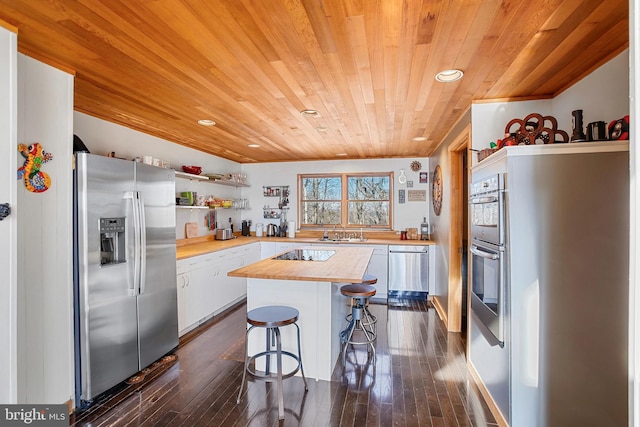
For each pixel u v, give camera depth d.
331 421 2.15
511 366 1.89
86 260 2.29
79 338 2.29
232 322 4.08
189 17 1.55
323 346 2.72
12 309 1.64
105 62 2.04
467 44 1.79
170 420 2.16
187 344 3.40
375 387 2.57
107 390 2.48
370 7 1.47
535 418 1.86
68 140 2.17
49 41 1.79
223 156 5.61
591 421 1.79
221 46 1.83
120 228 2.59
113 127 3.45
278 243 5.61
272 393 2.49
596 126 1.84
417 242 5.21
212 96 2.62
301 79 2.27
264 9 1.48
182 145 4.61
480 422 2.14
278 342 2.23
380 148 4.94
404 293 5.26
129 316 2.66
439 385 2.60
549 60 1.98
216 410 2.27
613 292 1.75
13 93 1.64
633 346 0.73
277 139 4.26
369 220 5.95
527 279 1.86
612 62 1.92
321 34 1.69
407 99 2.69
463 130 3.07
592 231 1.79
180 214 4.62
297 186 6.13
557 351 1.83
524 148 1.86
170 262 3.20
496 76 2.22
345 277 2.40
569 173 1.81
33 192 1.97
